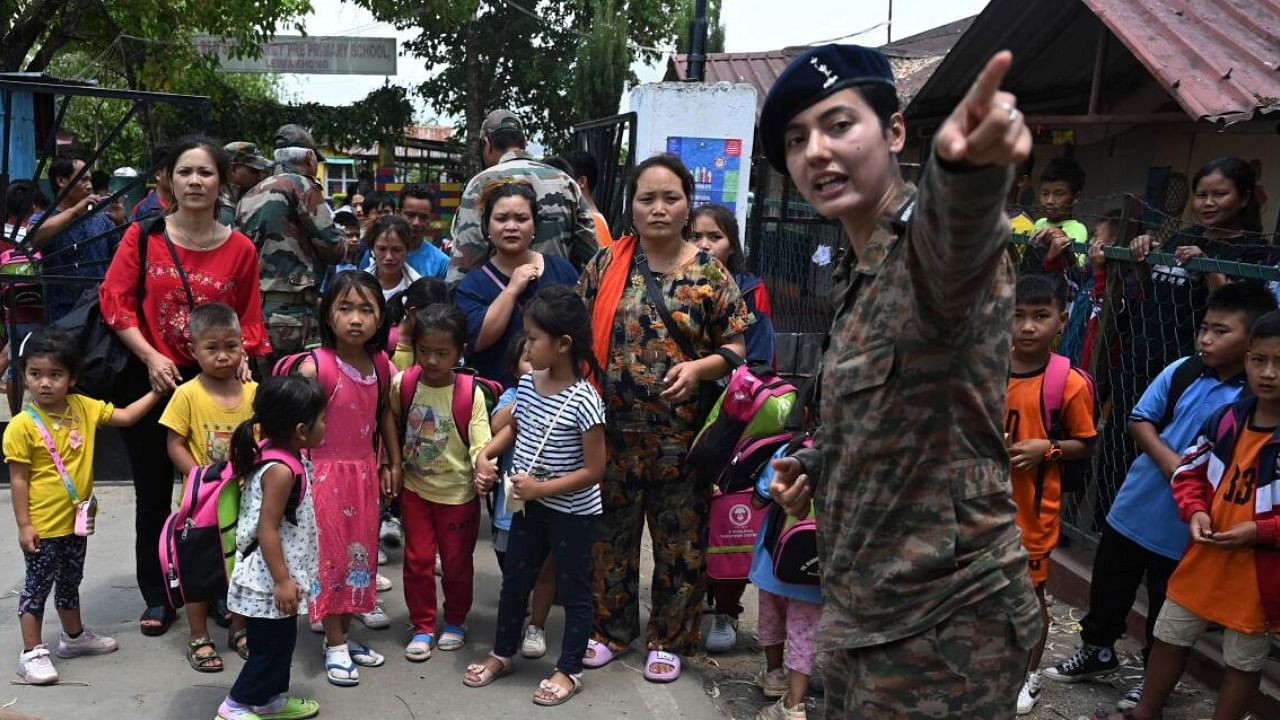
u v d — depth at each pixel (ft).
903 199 5.67
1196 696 10.75
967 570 5.40
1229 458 9.11
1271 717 9.89
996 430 5.44
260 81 77.71
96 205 17.95
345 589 10.92
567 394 10.45
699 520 11.31
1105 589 10.93
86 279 16.38
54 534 10.68
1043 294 10.18
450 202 58.80
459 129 70.59
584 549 10.66
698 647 12.23
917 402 5.26
